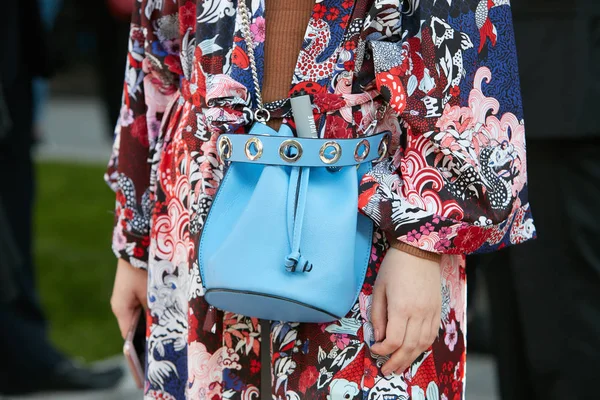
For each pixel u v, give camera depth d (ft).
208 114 8.13
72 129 60.44
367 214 7.71
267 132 7.88
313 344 7.95
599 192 13.55
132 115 9.61
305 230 7.61
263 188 7.66
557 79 13.43
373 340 7.93
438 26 7.72
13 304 19.27
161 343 9.18
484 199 7.69
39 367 19.19
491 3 7.93
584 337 13.78
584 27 13.39
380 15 7.81
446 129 7.70
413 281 7.71
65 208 37.88
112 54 28.78
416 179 7.77
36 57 20.92
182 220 8.73
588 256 13.62
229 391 8.51
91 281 27.30
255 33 8.03
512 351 14.52
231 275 7.56
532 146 13.79
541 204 13.83
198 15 8.30
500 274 14.33
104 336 23.02
